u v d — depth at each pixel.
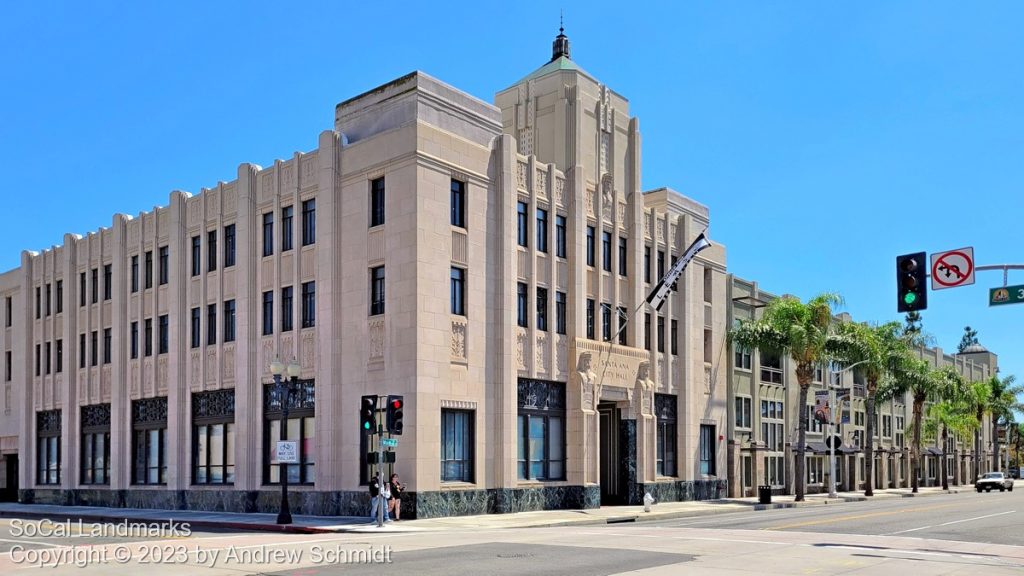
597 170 41.47
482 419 33.81
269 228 37.09
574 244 38.69
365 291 33.16
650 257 44.34
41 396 48.12
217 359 38.22
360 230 33.59
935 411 81.50
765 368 55.94
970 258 21.73
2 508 43.47
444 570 16.09
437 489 31.58
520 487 34.88
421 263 31.77
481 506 33.38
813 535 23.89
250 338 36.72
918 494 66.69
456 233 33.50
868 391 61.16
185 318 40.09
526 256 36.59
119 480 42.28
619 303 41.50
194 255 40.34
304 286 35.28
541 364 36.69
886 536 23.59
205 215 39.75
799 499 47.59
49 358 48.38
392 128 33.50
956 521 29.64
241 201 37.62
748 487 52.53
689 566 16.61
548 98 41.34
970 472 103.06
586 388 37.81
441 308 32.47
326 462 33.19
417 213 31.81
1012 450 140.50
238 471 36.38
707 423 47.78
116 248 43.88
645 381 41.75
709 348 48.97
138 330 42.59
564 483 37.19
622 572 15.69
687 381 45.56
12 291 51.34
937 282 22.25
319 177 34.88
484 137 36.03
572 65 42.56
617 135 43.12
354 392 33.06
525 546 20.88
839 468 68.50
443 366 32.28
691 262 47.25
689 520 32.28
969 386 83.06
